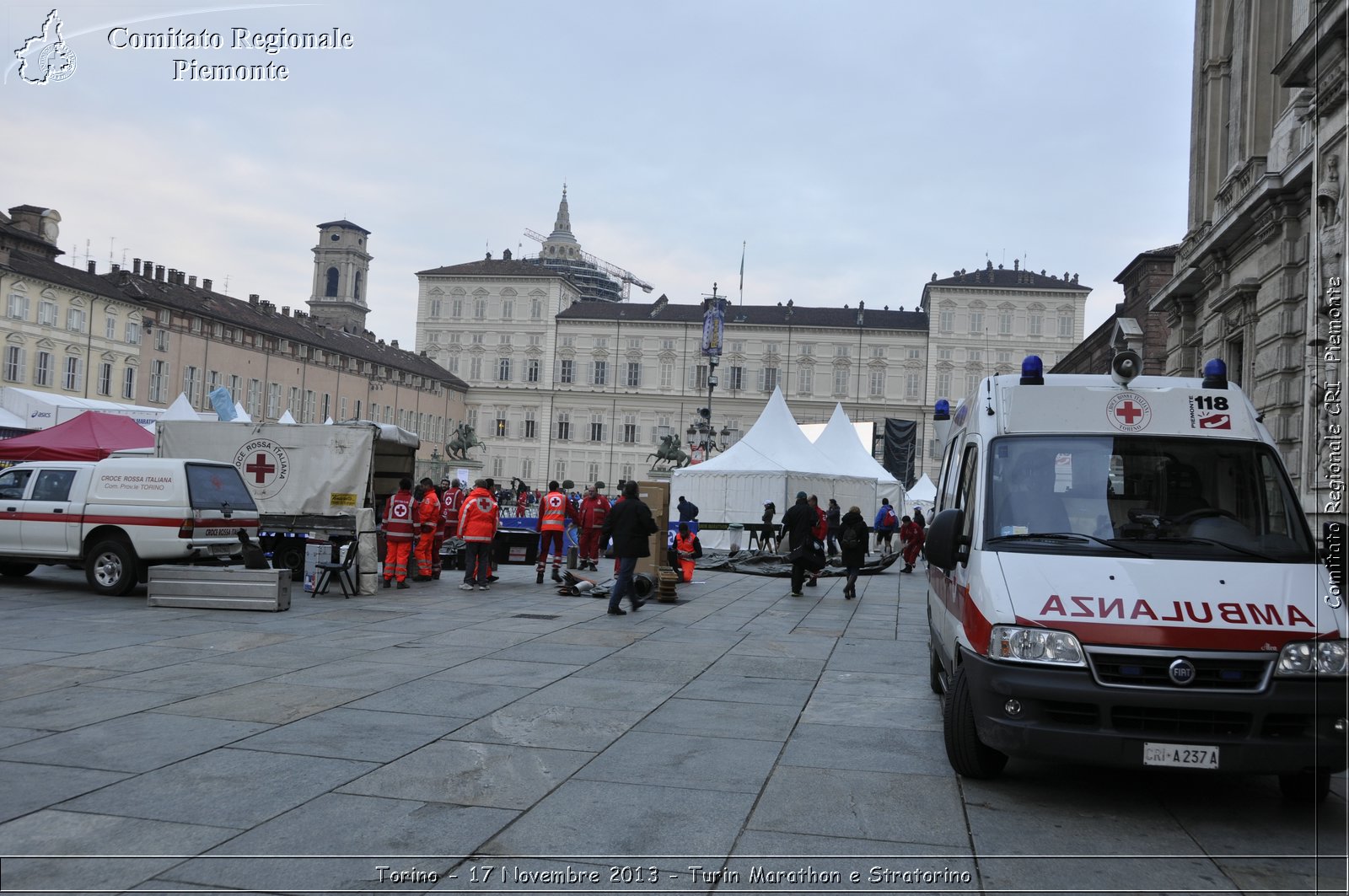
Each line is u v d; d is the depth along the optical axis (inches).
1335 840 205.5
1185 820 217.6
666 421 3927.2
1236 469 254.8
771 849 192.7
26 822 194.5
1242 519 245.9
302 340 2869.1
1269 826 214.8
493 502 693.3
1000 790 237.6
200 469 587.8
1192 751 207.3
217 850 182.7
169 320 2345.0
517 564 928.9
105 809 203.0
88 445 776.9
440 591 675.4
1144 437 263.7
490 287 4037.9
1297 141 632.4
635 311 4035.4
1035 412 273.4
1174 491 253.0
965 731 240.8
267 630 458.3
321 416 3011.8
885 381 3811.5
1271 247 676.1
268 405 2748.5
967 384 3737.7
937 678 355.6
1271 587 223.1
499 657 401.7
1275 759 206.7
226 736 262.7
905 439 2063.2
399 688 332.5
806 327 3848.4
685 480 1392.7
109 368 2153.1
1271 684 207.9
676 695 340.2
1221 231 752.3
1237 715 208.7
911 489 2086.6
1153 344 1179.9
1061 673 215.2
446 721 287.6
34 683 326.3
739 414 3895.2
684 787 231.0
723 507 1347.2
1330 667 209.3
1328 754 206.8
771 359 3882.9
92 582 575.5
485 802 214.7
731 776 241.6
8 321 1883.6
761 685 363.9
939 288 3747.5
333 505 700.0
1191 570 229.5
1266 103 767.1
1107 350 1496.1
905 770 253.4
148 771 229.6
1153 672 212.4
